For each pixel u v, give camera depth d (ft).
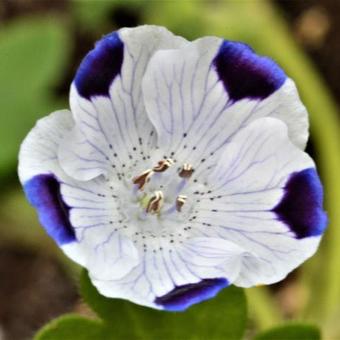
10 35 0.93
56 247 0.92
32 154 0.59
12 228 0.92
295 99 0.62
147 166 0.64
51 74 0.92
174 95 0.63
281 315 0.89
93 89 0.61
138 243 0.64
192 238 0.64
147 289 0.60
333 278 0.90
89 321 0.66
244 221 0.63
